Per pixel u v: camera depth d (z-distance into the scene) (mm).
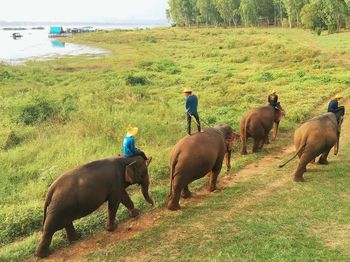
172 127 16312
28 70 38219
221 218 9125
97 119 16766
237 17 104062
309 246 7672
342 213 8969
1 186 11461
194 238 8312
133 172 8969
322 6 65625
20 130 16641
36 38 116188
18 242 8695
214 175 10625
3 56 58031
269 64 35125
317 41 50438
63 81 31438
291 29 74812
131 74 31078
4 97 24141
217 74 30688
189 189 10938
